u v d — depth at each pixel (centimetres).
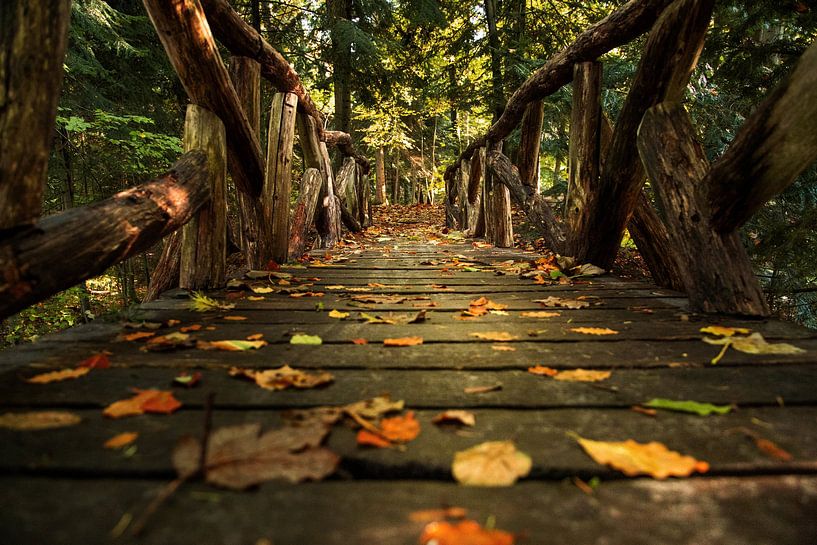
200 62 260
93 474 86
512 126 584
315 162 543
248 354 162
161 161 598
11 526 72
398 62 1292
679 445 99
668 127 250
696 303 231
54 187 600
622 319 218
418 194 2419
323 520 74
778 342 179
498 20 1023
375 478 89
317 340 179
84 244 160
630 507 79
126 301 695
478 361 155
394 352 166
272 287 302
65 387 127
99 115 489
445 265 428
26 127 142
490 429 106
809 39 395
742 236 451
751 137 201
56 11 150
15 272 134
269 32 918
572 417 113
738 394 127
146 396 118
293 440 95
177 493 81
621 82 659
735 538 71
